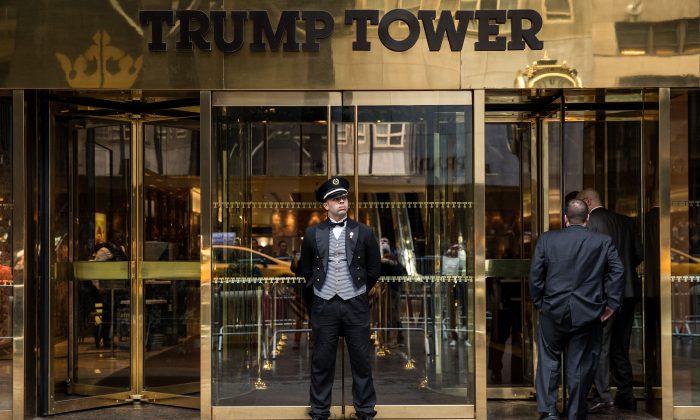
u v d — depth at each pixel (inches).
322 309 227.6
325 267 228.4
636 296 255.9
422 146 244.4
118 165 264.1
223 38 238.1
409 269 246.5
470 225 243.6
